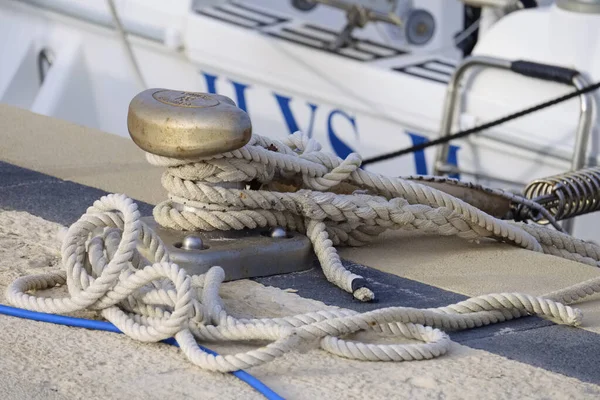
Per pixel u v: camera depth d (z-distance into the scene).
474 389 1.97
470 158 6.02
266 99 6.47
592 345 2.25
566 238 3.09
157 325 2.08
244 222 2.60
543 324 2.37
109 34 6.71
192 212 2.57
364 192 2.90
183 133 2.38
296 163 2.69
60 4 6.79
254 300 2.40
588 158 5.62
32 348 2.06
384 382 1.98
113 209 2.31
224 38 6.40
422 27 7.04
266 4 7.34
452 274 2.69
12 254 2.57
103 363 2.01
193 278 2.33
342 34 6.37
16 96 7.00
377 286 2.56
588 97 5.44
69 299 2.17
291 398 1.89
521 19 5.87
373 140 6.28
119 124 6.89
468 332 2.29
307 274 2.62
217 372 1.99
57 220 2.85
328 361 2.06
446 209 2.81
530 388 2.00
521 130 5.78
